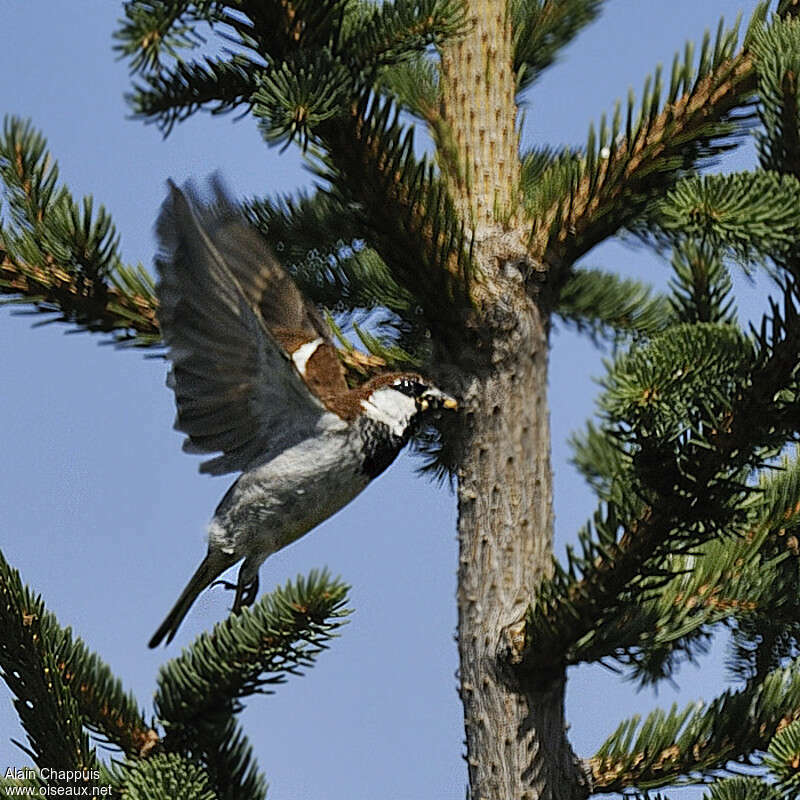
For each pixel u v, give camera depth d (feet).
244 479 24.89
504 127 23.27
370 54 21.09
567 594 19.90
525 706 20.93
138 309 23.75
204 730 20.86
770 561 22.18
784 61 18.56
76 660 20.71
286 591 20.52
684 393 19.25
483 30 23.50
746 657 25.49
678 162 21.90
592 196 22.12
